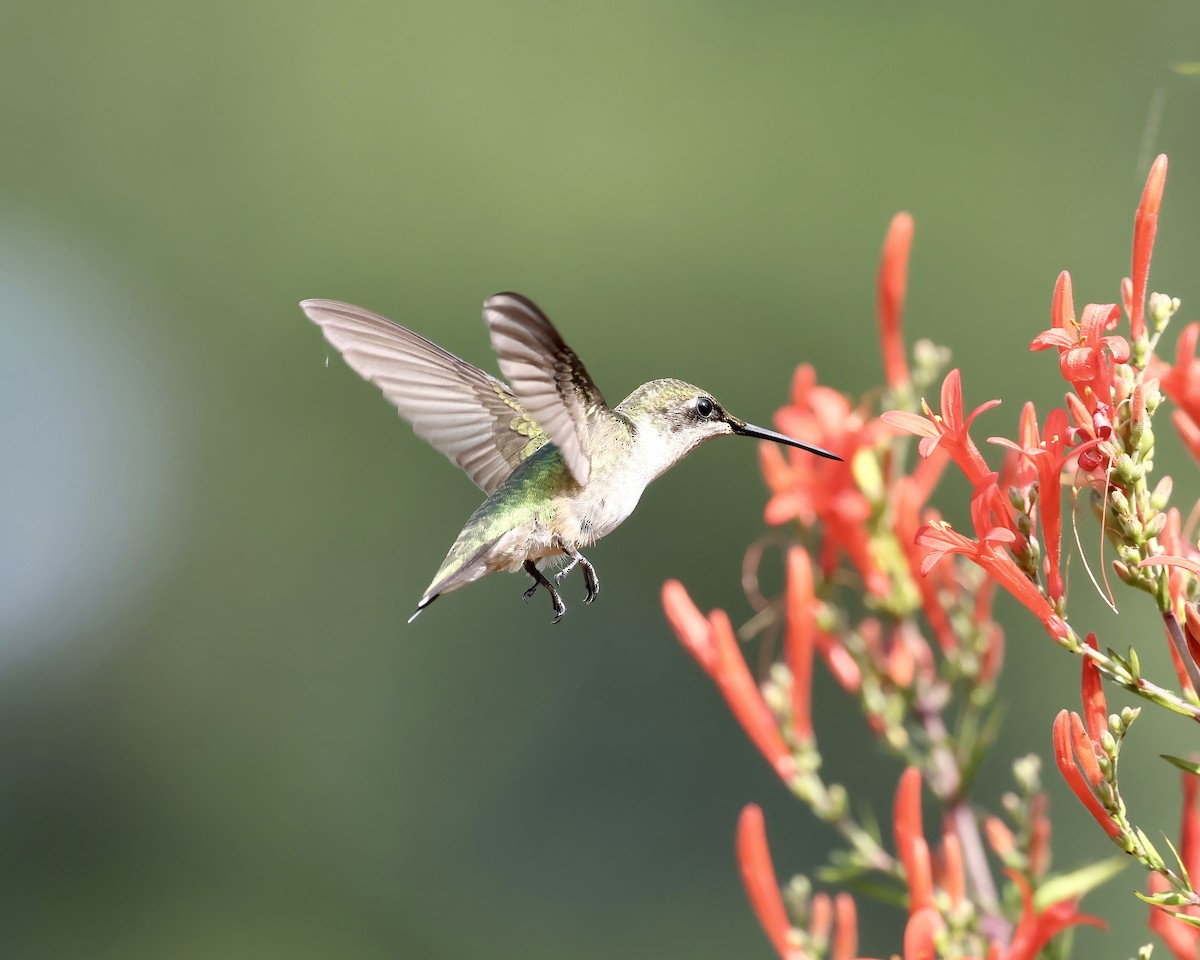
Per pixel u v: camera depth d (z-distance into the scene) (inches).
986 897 202.8
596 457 220.5
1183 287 542.9
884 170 628.4
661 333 631.8
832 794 207.8
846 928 185.6
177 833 648.4
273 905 624.1
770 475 224.7
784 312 626.5
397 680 628.1
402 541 653.9
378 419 668.7
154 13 699.4
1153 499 133.0
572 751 580.7
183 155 704.4
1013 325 604.1
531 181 659.4
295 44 700.7
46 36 714.2
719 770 558.9
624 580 578.6
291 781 632.4
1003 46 631.8
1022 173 617.3
